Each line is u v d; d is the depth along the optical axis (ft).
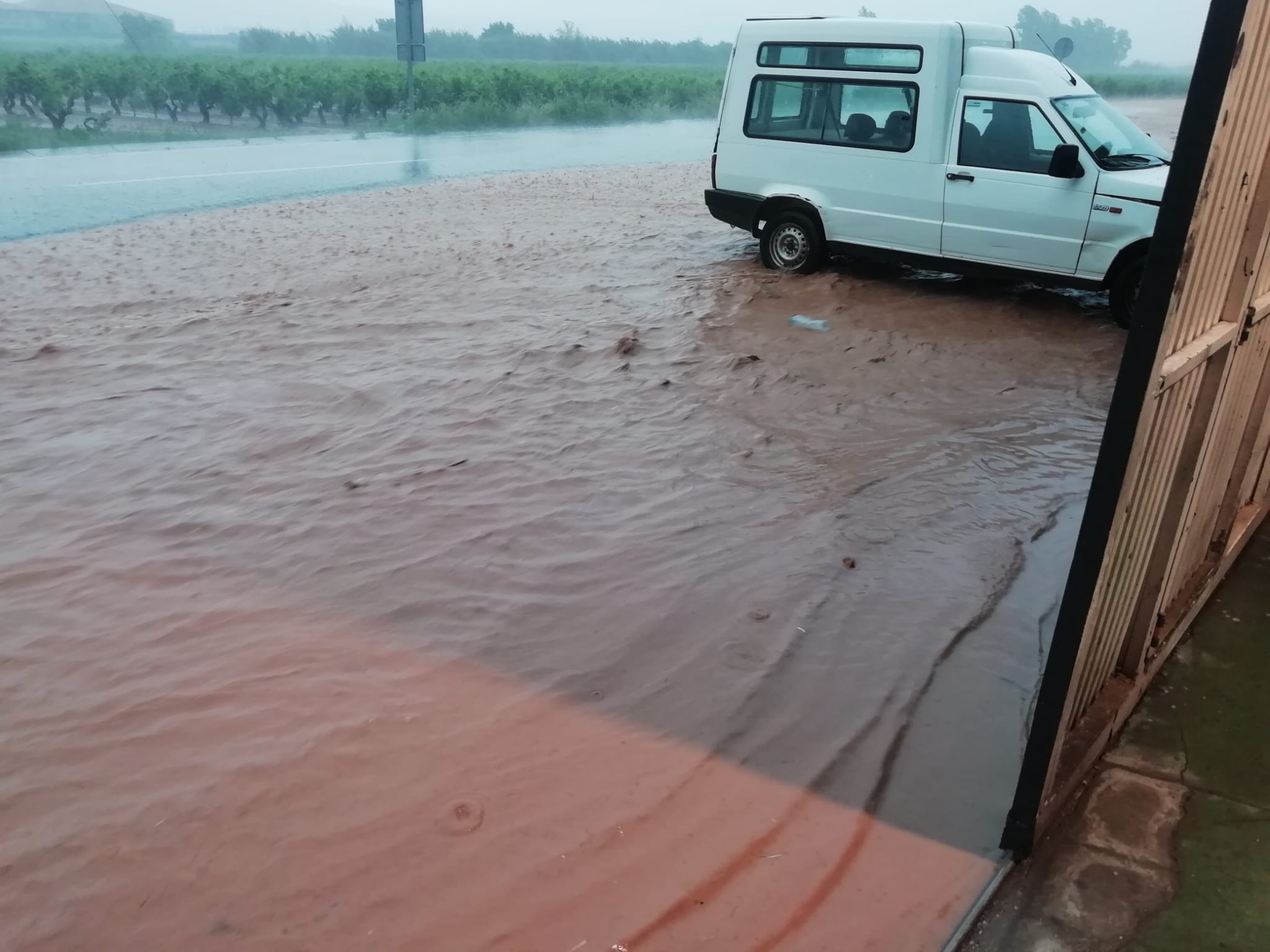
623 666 12.64
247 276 35.14
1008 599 14.11
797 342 26.32
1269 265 10.44
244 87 90.58
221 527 16.81
